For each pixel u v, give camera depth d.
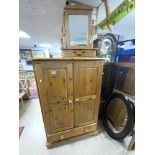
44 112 1.42
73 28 1.45
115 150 1.54
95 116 1.76
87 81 1.53
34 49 6.58
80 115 1.65
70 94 1.48
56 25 2.88
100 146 1.61
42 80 1.30
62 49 1.48
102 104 2.16
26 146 1.63
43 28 3.14
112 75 2.05
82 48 1.50
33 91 3.77
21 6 1.86
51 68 1.30
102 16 2.38
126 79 1.78
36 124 2.19
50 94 1.38
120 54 1.99
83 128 1.72
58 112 1.49
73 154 1.49
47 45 6.39
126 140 1.69
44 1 1.68
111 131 1.77
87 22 1.46
